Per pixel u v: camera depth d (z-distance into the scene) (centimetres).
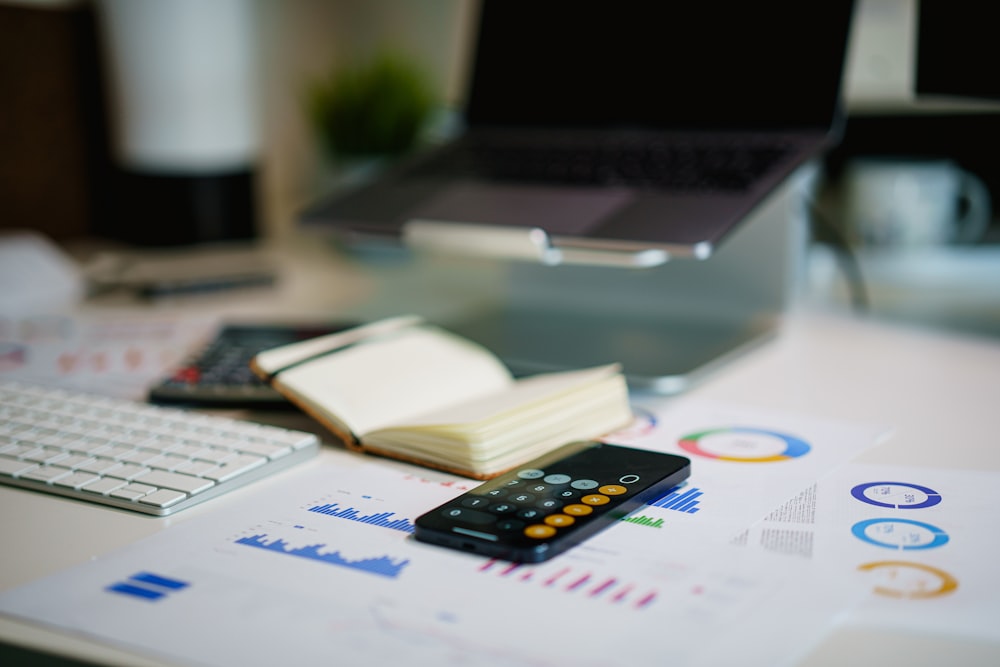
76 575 38
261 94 133
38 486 47
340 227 81
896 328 79
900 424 55
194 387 61
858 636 32
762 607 34
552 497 43
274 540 41
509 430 49
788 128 78
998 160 100
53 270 99
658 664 30
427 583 36
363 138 118
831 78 76
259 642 32
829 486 46
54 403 58
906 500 44
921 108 100
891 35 93
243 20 114
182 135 113
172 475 47
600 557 38
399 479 48
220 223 119
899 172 103
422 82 121
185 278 96
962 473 47
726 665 30
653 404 60
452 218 76
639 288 87
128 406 58
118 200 122
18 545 41
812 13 76
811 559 38
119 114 113
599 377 56
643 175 76
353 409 54
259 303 92
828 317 84
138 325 83
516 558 38
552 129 89
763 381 65
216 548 40
